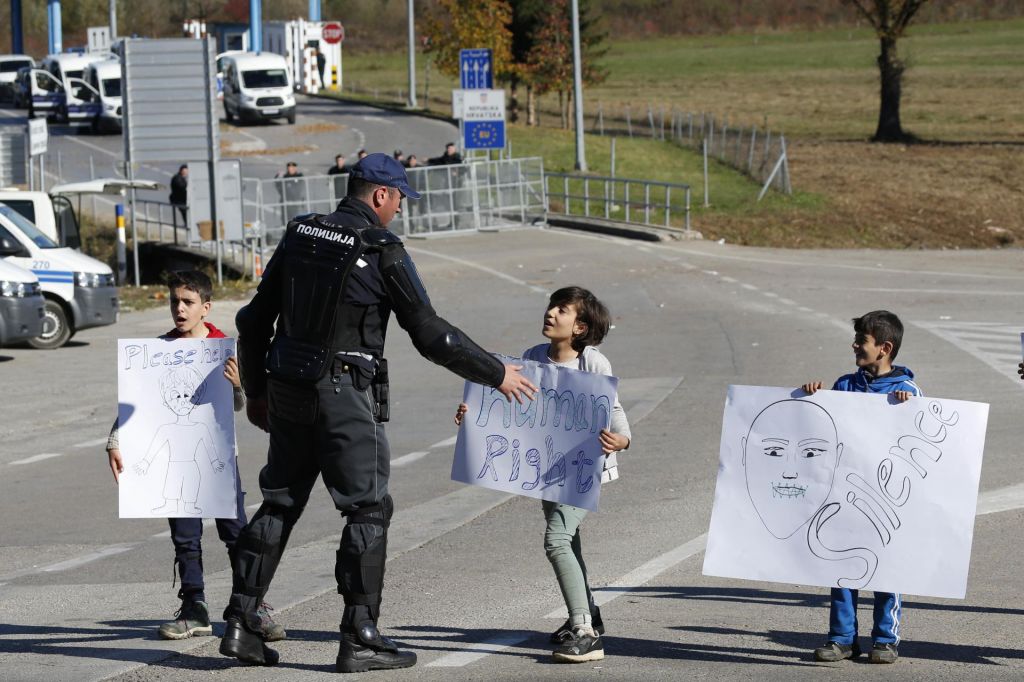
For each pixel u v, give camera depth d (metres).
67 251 42.56
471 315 46.78
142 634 13.52
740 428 11.93
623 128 121.06
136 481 12.65
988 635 13.08
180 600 15.20
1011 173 86.94
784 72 192.88
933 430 11.45
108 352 40.78
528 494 12.19
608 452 11.93
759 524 11.85
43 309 39.41
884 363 12.06
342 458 11.41
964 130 114.94
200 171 55.62
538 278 56.00
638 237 69.25
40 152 67.44
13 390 34.22
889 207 76.12
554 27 116.50
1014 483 20.69
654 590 15.25
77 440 28.11
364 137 106.94
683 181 86.00
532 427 12.19
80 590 16.02
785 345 37.06
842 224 72.69
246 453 26.12
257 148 101.44
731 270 56.22
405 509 20.41
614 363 35.75
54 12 170.88
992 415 26.47
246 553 11.70
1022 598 14.52
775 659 12.30
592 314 12.42
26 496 22.70
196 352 12.61
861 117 129.88
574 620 12.18
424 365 37.97
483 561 16.80
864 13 109.25
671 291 50.69
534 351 12.80
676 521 18.91
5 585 16.47
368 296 11.33
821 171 88.62
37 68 128.75
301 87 158.75
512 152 96.25
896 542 11.52
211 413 12.60
